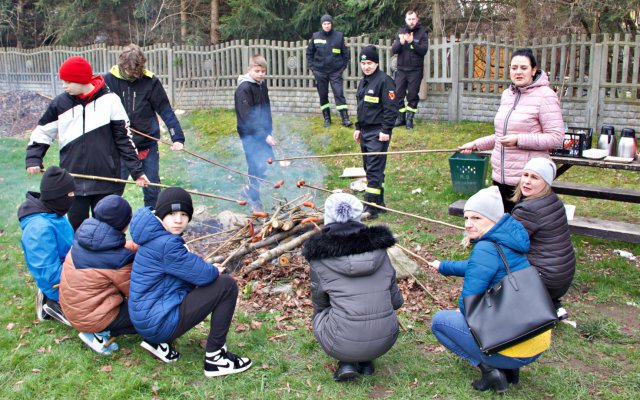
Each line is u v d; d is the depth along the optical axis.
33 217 4.10
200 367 3.86
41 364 3.88
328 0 16.23
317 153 10.03
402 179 8.57
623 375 3.78
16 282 5.15
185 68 14.02
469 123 10.84
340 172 8.96
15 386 3.67
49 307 4.28
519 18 12.60
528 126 4.88
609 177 8.16
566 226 4.11
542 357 4.01
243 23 17.20
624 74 9.41
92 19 19.61
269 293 4.88
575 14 12.86
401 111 10.68
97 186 5.12
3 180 8.62
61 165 5.12
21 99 16.39
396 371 3.84
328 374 3.79
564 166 5.99
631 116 9.45
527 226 4.06
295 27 16.78
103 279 3.79
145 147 6.28
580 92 9.89
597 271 5.39
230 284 3.77
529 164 4.14
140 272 3.65
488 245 3.41
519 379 3.73
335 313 3.54
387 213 7.12
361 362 3.74
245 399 3.55
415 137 10.15
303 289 4.94
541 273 4.07
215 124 12.05
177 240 3.63
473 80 10.86
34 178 8.78
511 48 10.71
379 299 3.54
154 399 3.52
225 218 6.36
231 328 4.37
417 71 10.38
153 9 19.19
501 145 5.06
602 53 9.52
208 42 19.39
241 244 5.29
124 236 3.92
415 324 4.43
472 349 3.48
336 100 10.90
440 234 6.42
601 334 4.31
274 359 3.95
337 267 3.51
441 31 14.12
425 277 5.21
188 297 3.70
